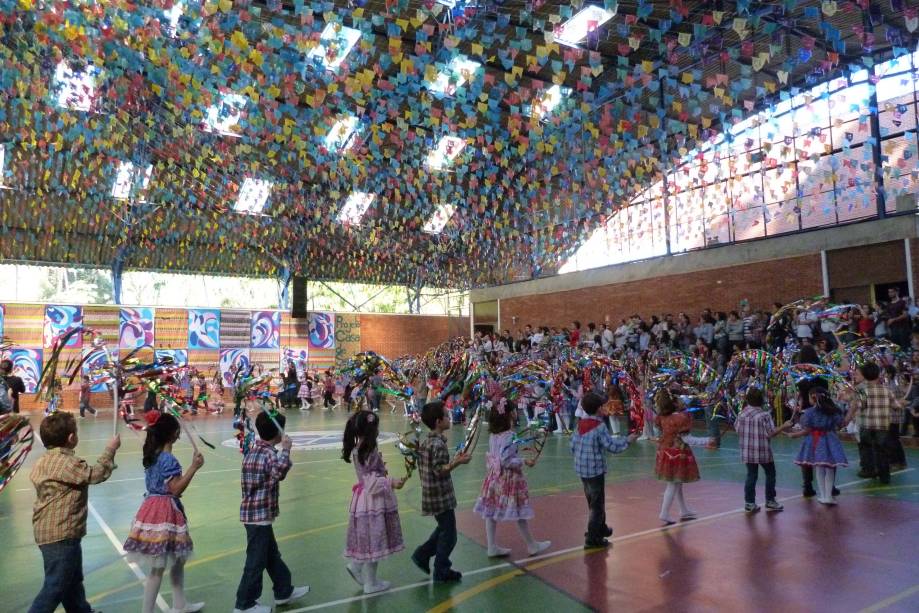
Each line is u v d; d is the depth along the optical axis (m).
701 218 18.50
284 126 11.86
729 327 15.41
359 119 12.59
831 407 6.96
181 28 8.37
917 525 6.03
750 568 4.89
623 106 11.52
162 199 18.66
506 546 5.65
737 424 6.79
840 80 9.65
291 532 6.34
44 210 19.22
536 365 11.42
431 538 4.90
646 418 12.55
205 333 25.44
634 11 12.09
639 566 5.01
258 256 25.09
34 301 22.69
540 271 24.28
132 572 5.21
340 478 9.38
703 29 7.21
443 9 7.62
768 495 6.65
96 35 8.65
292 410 23.00
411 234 22.88
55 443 3.86
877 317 13.19
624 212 21.47
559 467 9.84
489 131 13.58
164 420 4.13
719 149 11.98
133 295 24.86
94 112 12.55
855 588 4.43
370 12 9.37
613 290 21.95
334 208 20.12
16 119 12.59
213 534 6.32
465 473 9.55
